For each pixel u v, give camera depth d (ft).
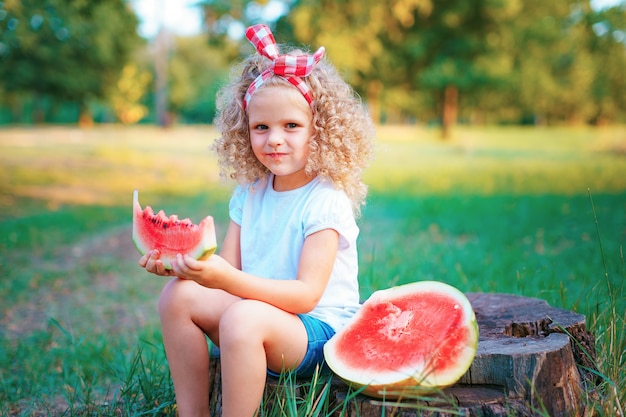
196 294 7.67
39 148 65.98
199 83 184.75
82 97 70.18
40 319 16.17
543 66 94.79
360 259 19.48
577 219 25.84
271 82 8.10
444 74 82.79
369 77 81.15
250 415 7.06
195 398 7.73
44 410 10.20
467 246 21.57
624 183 38.65
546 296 12.45
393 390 6.89
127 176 48.19
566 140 97.19
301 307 7.64
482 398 7.14
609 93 142.51
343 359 7.29
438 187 40.04
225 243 9.04
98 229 28.58
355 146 8.63
